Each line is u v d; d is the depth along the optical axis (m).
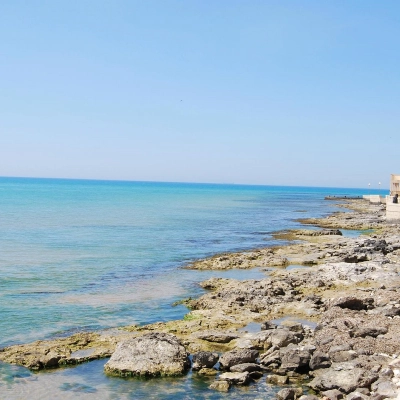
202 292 34.34
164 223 85.75
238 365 19.36
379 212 119.81
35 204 130.50
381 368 18.27
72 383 18.66
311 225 91.00
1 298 31.27
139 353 20.05
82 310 29.00
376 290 31.48
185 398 17.34
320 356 19.31
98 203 142.75
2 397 17.41
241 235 71.88
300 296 31.50
